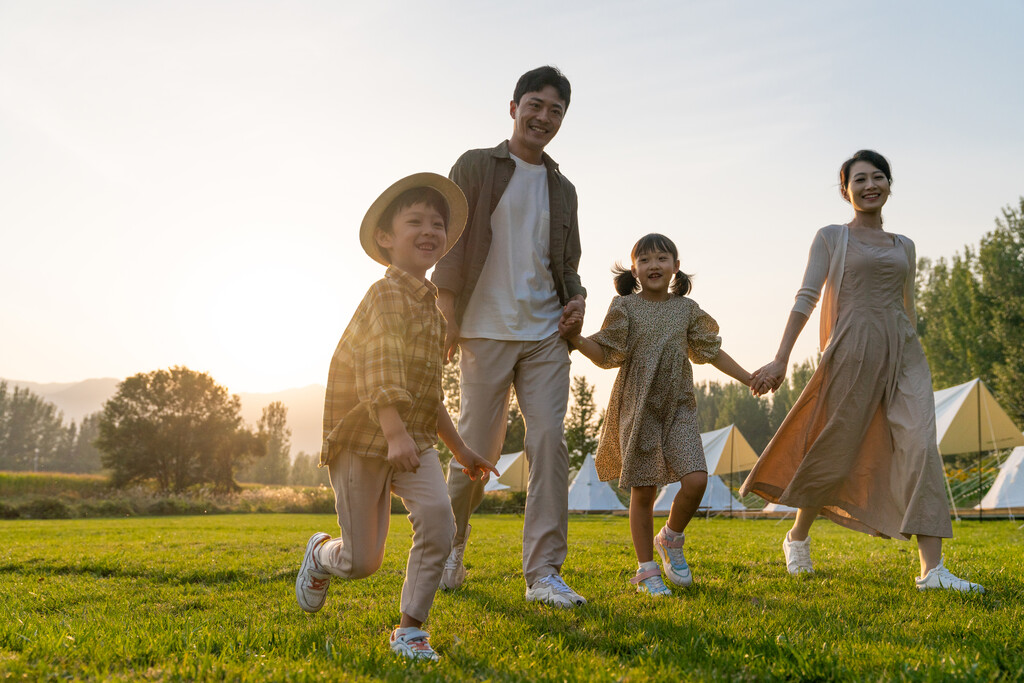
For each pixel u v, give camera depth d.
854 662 2.14
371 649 2.30
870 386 4.19
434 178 2.81
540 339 3.86
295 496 38.06
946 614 3.07
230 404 60.00
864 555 6.04
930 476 3.89
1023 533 10.30
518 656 2.31
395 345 2.46
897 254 4.27
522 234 3.95
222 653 2.21
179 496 40.88
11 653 2.35
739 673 2.04
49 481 49.06
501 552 6.24
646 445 3.95
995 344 35.53
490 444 3.91
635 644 2.49
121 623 2.95
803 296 4.41
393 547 7.01
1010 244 35.81
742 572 4.73
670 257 4.13
